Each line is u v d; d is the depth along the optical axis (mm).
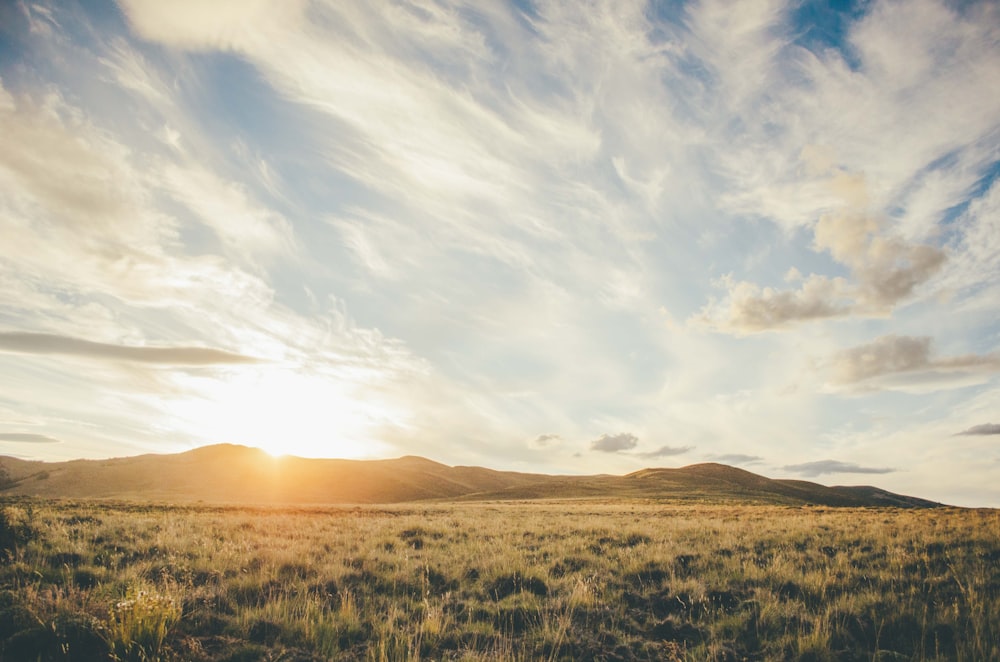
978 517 20875
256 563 10422
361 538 15055
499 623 7859
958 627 7309
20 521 12133
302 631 6984
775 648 6910
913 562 11031
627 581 10195
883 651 6734
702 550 12805
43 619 6328
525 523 21547
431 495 161750
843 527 16922
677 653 6848
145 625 6125
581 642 7086
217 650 6324
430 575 10492
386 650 6484
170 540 12438
